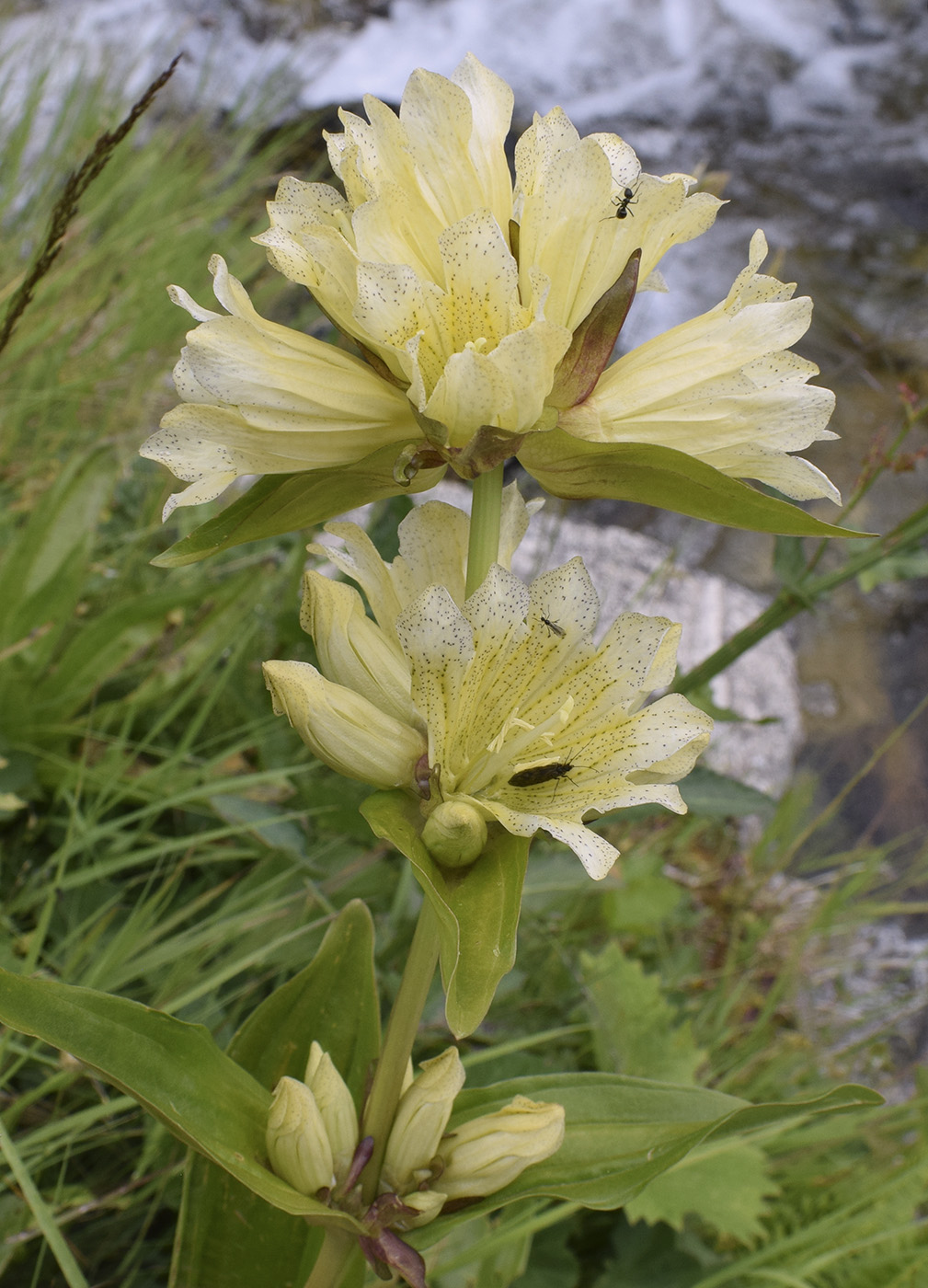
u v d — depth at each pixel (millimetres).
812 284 1261
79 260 640
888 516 1012
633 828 567
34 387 548
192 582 464
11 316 328
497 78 260
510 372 240
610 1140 273
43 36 910
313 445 257
